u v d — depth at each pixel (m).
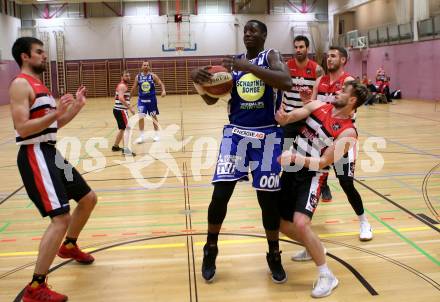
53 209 2.96
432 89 18.00
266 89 3.13
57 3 26.25
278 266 3.22
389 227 4.23
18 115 2.85
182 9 26.73
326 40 27.42
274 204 3.18
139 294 3.08
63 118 3.21
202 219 4.62
